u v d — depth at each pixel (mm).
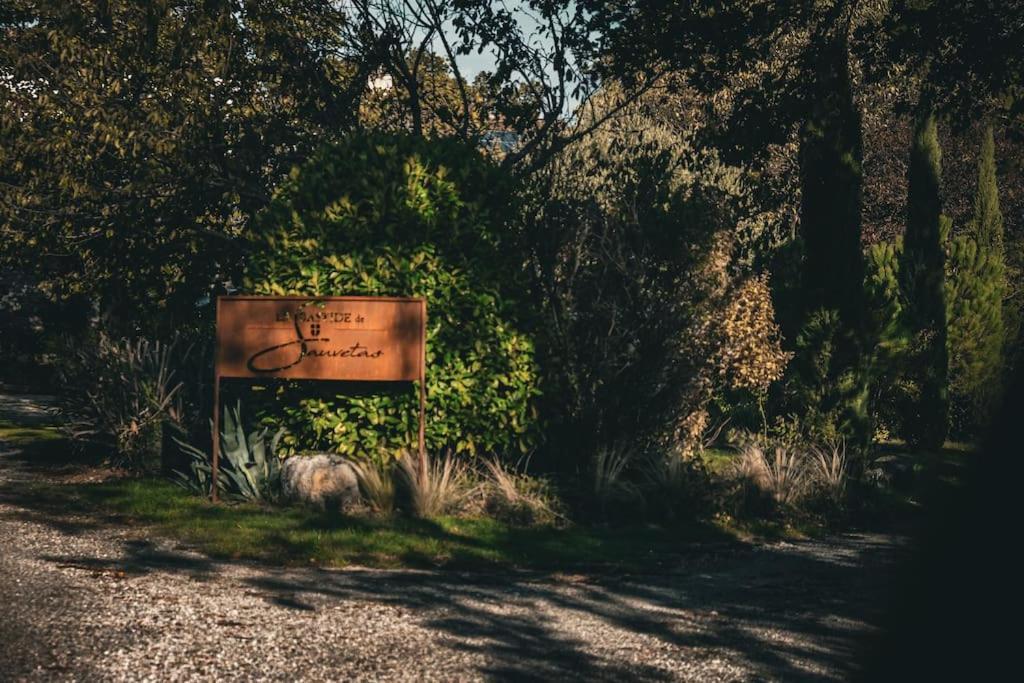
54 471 13375
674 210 14164
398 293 12039
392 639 6500
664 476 12078
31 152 15070
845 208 15609
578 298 13352
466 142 13727
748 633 6879
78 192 15133
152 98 15516
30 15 15859
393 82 17359
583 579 8766
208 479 12047
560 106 16828
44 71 15367
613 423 13000
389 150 12562
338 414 11859
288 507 11117
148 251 16109
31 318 32125
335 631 6625
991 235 24953
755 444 14133
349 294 12047
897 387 19688
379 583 8258
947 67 14539
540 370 12508
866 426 15508
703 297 13836
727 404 18266
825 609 7652
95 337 14961
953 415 21859
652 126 23344
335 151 13062
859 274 15727
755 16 15148
